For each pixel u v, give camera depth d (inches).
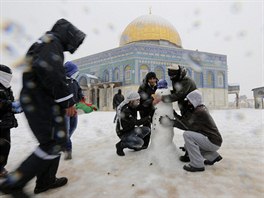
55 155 86.2
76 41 93.6
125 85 1040.8
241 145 181.2
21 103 86.0
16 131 281.7
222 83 1198.3
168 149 130.9
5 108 112.4
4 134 115.5
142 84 160.9
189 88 131.6
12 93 121.8
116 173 118.3
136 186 101.3
